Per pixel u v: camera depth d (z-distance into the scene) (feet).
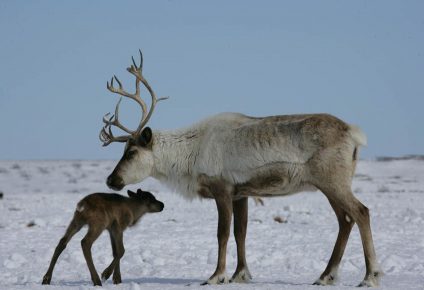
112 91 74.95
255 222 136.36
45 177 417.90
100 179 405.59
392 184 317.01
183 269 81.56
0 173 440.04
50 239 110.11
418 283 67.56
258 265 84.74
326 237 112.57
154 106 74.84
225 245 68.33
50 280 67.97
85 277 75.82
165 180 74.23
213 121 71.51
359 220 64.18
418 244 102.89
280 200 201.67
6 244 104.01
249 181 68.13
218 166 69.31
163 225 130.52
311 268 82.28
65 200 203.41
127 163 74.08
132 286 61.62
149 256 90.48
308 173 65.77
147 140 73.20
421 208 168.45
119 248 69.05
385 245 101.35
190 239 109.40
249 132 68.18
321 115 66.85
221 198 69.41
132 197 73.51
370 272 63.87
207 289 62.18
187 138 72.64
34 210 167.84
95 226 66.64
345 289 61.46
